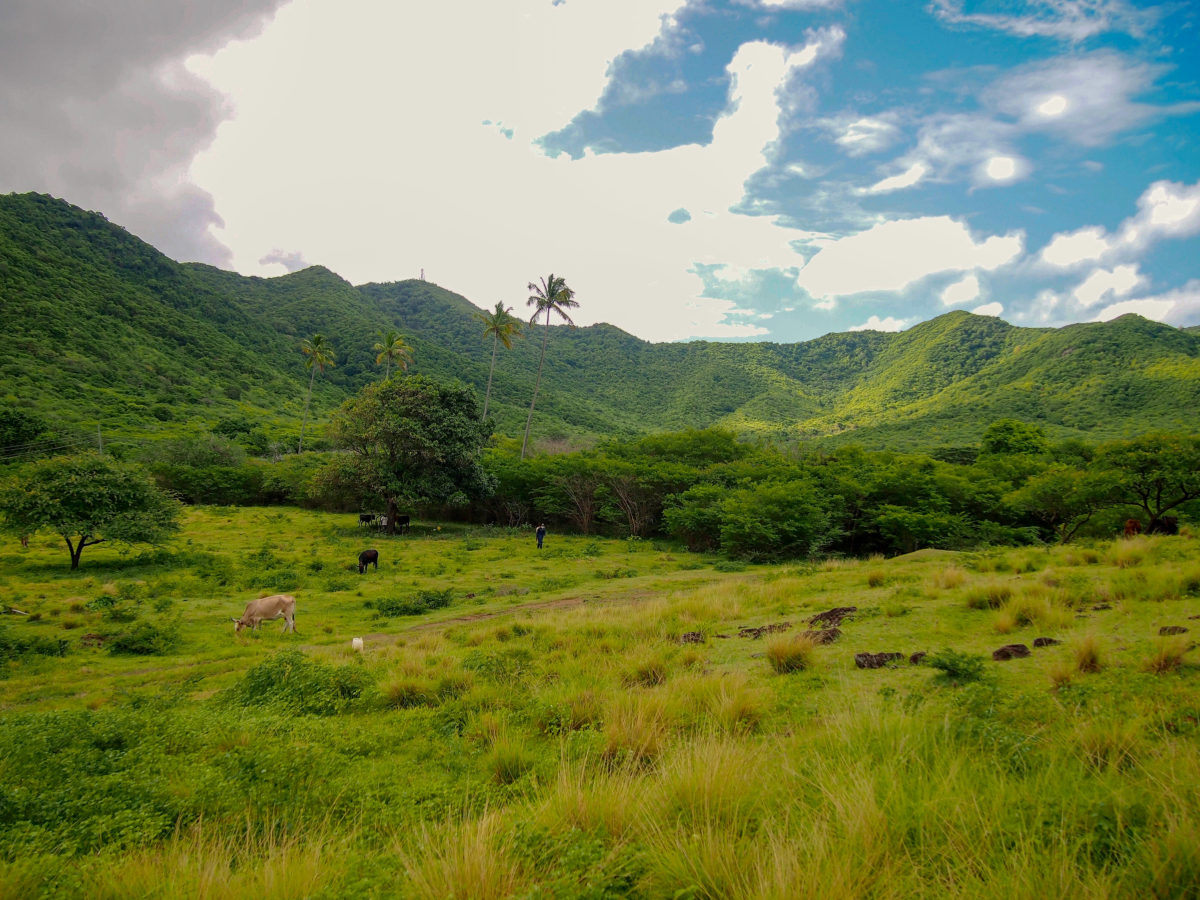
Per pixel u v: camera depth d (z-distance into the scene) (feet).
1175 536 48.47
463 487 138.62
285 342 459.73
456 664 32.71
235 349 391.45
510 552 106.52
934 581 40.27
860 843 9.35
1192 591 27.43
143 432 225.97
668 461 163.12
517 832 10.98
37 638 44.19
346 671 30.48
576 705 21.85
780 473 128.36
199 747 20.31
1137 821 9.36
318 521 146.10
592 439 301.02
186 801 14.70
